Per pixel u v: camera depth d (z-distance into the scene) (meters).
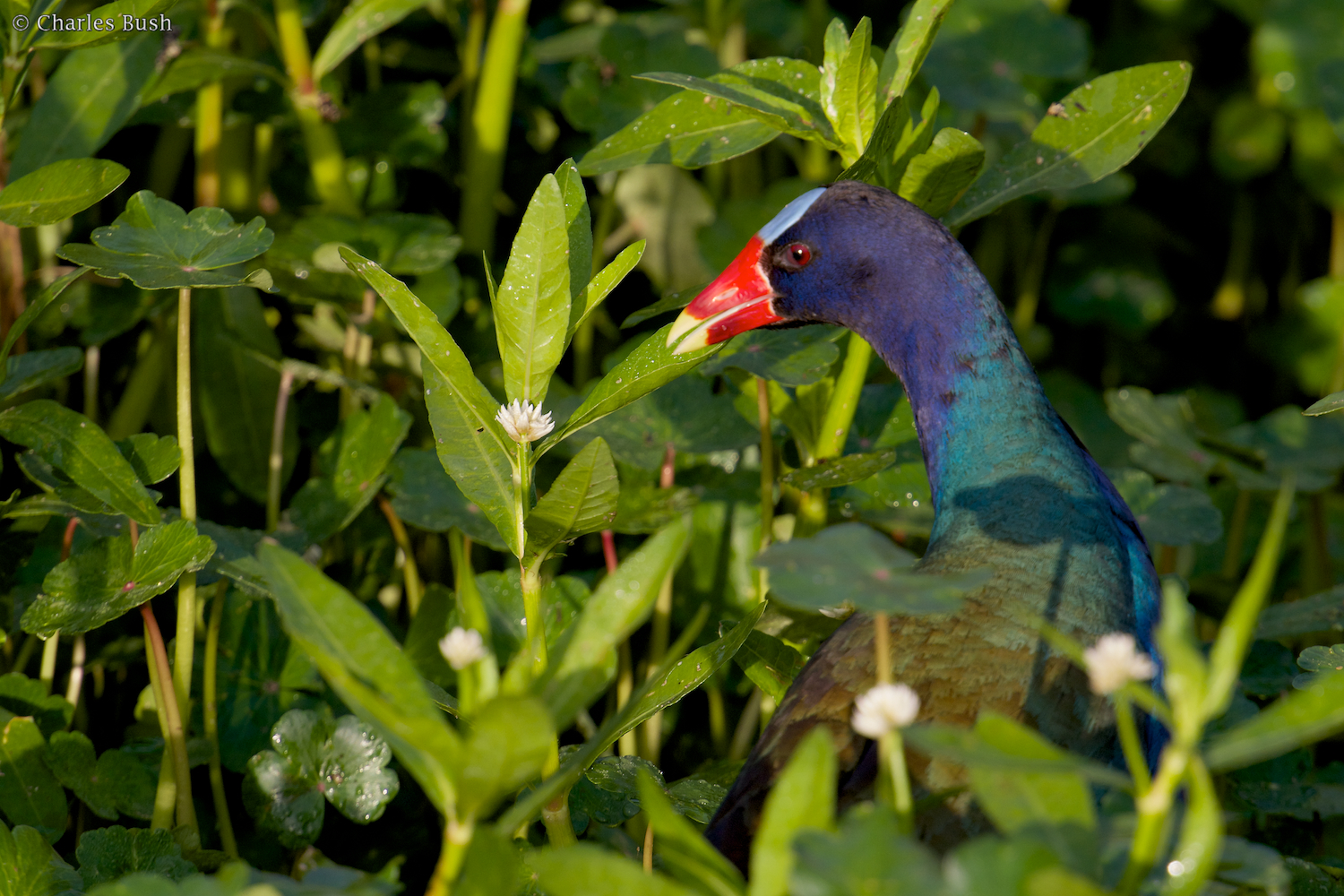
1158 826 3.32
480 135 10.64
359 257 5.40
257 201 11.04
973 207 7.85
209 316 9.75
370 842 8.20
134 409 9.91
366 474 8.49
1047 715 5.54
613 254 11.77
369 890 3.73
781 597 3.46
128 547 6.80
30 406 6.89
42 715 7.37
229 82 10.52
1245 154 13.30
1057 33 11.35
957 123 12.14
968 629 5.78
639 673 9.27
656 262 11.62
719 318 7.74
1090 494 6.68
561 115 12.30
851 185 7.41
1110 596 6.10
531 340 5.64
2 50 7.34
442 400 5.95
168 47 9.23
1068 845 3.42
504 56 10.42
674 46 10.88
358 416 8.70
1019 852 3.09
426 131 10.62
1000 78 11.13
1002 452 6.96
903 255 7.26
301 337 10.62
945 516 7.14
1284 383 13.62
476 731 3.48
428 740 3.55
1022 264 13.28
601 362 11.77
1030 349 13.05
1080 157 7.81
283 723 7.09
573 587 8.27
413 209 11.93
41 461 7.71
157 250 6.82
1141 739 5.98
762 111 7.15
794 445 8.92
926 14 7.35
